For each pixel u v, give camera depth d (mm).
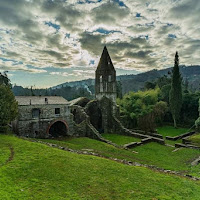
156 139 33062
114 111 43594
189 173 17078
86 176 12336
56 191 10203
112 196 10164
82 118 37438
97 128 43906
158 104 54031
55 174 12219
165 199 10016
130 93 56688
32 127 30062
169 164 20734
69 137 33438
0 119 24000
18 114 28406
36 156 15078
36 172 12289
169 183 12320
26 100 31078
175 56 52500
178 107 52344
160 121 55844
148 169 15320
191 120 54406
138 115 44688
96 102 44156
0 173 11492
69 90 144125
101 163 15039
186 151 26578
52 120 32562
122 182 11883
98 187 11047
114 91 46438
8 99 25031
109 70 46000
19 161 13695
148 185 11742
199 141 31078
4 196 8969
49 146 19375
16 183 10664
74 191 10398
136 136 36656
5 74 42219
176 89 52344
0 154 14961
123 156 22516
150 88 70125
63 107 34125
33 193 9734
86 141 29953
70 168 13320
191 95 56906
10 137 21328
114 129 41438
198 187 12141
